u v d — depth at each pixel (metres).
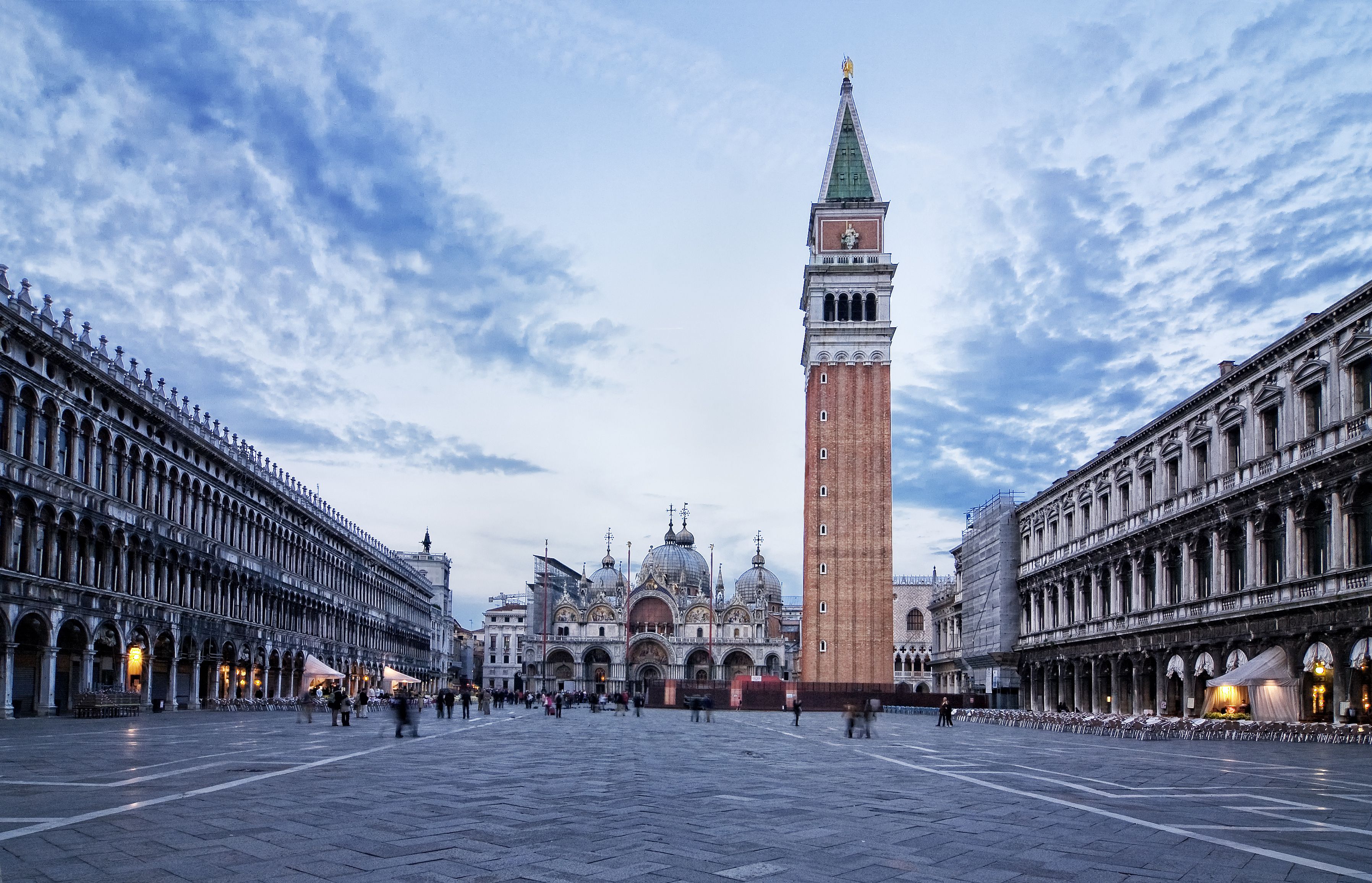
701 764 34.84
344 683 107.75
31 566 55.66
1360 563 51.75
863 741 52.88
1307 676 55.69
